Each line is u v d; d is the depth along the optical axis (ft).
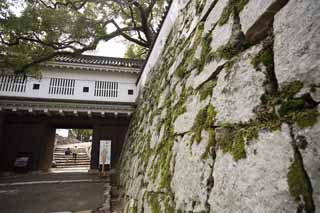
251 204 2.85
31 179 26.25
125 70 33.19
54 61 30.73
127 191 14.12
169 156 7.00
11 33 21.03
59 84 31.68
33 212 13.83
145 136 13.29
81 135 123.54
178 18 11.53
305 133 2.36
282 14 3.14
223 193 3.56
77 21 23.39
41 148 30.91
